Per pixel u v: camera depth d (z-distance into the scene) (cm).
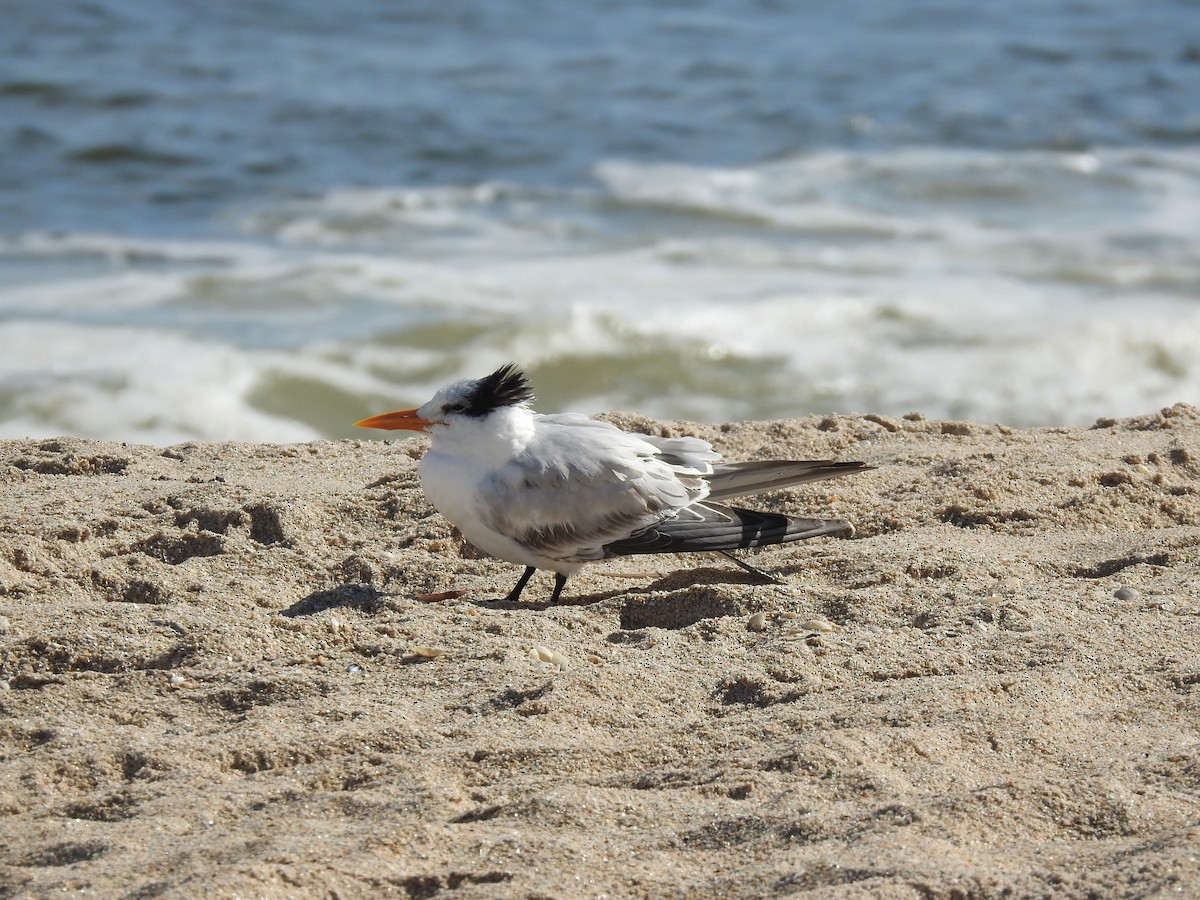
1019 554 1030
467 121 3806
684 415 2233
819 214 3192
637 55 4603
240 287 2638
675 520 991
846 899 576
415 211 3158
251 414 2181
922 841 620
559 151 3609
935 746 712
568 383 2328
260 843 636
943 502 1155
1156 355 2412
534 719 763
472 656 852
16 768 716
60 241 2878
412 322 2469
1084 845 622
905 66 4572
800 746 706
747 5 5441
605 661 854
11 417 2075
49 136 3500
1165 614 887
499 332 2431
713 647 867
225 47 4416
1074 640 843
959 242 3009
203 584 988
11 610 908
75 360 2267
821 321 2530
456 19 4972
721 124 3888
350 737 743
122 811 681
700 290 2669
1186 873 579
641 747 737
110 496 1175
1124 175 3519
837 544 1082
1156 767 688
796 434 1369
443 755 721
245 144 3534
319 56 4397
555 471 975
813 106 4084
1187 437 1351
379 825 651
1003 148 3744
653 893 602
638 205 3222
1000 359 2377
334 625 899
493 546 997
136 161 3388
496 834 643
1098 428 1435
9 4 4628
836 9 5422
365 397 2244
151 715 784
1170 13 5388
